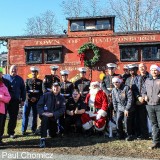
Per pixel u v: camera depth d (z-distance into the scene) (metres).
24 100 9.87
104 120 9.80
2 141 8.97
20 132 10.56
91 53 14.70
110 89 10.15
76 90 10.01
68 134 10.12
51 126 9.41
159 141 8.21
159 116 8.02
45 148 8.30
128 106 8.95
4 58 21.36
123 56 14.47
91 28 14.87
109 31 14.71
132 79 9.48
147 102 8.30
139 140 9.16
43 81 10.48
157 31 14.28
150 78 8.29
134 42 14.39
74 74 14.68
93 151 7.97
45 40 14.96
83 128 9.86
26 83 10.50
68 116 9.99
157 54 14.23
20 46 15.07
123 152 7.85
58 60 14.84
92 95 10.08
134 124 9.62
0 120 8.39
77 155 7.58
